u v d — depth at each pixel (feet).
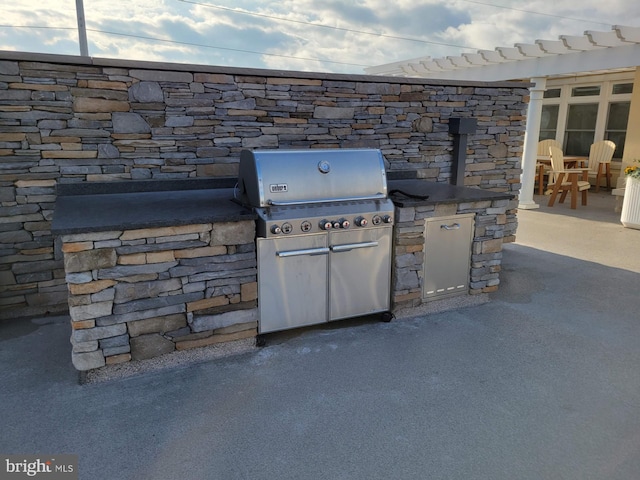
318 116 13.80
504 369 9.54
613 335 11.16
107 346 9.05
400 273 11.99
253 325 10.39
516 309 12.78
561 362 9.85
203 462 6.82
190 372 9.36
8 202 11.09
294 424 7.72
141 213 9.63
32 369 9.42
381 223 11.27
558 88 35.88
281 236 10.15
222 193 12.16
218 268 9.75
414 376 9.25
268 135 13.23
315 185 10.47
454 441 7.32
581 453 7.05
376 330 11.41
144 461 6.83
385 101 14.80
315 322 11.06
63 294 12.10
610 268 16.52
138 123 11.73
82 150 11.37
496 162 17.61
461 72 29.30
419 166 15.98
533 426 7.70
